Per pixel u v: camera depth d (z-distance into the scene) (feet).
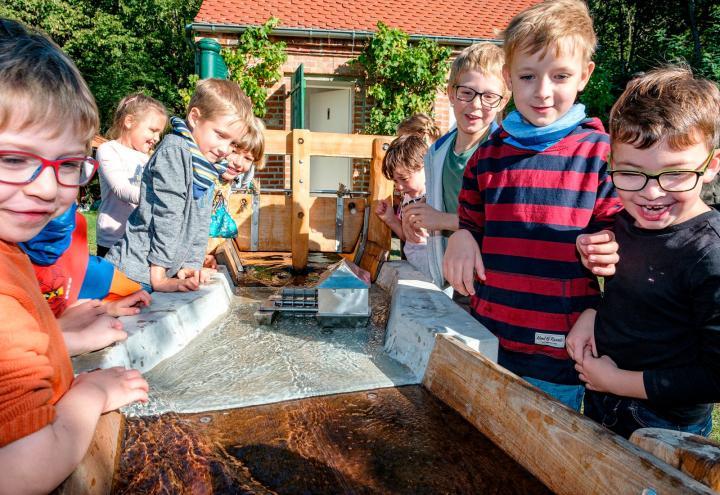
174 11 60.18
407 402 4.39
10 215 2.64
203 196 7.30
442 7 32.45
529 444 3.31
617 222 4.78
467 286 5.33
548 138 5.31
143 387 3.53
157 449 3.59
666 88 3.89
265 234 11.12
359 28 28.60
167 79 55.11
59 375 3.02
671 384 4.00
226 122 7.23
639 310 4.34
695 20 39.06
